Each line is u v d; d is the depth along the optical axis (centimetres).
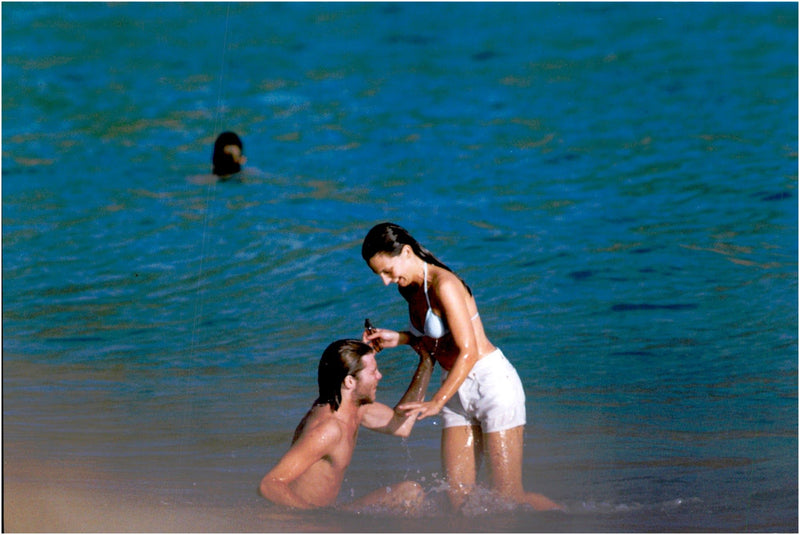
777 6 6128
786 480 1641
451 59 5575
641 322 2539
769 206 3425
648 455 1780
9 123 4728
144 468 1728
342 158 4181
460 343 1585
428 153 4203
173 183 3947
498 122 4581
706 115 4516
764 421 1944
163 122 4753
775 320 2525
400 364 2369
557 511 1513
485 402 1633
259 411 2050
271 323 2605
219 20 6306
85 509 1508
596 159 4034
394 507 1542
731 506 1525
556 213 3447
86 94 5122
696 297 2703
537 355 2347
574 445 1842
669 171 3841
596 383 2184
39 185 3894
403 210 3541
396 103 4922
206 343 2505
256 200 3700
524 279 2870
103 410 2045
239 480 1669
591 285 2814
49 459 1761
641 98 4800
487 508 1529
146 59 5684
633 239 3170
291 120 4731
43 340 2523
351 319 2648
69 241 3294
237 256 3144
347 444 1614
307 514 1510
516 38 5862
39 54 5778
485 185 3784
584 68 5303
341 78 5328
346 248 3191
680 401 2059
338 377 1605
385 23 6225
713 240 3142
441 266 1634
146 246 3244
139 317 2672
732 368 2247
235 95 5106
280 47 5859
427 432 1992
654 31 5838
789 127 4269
